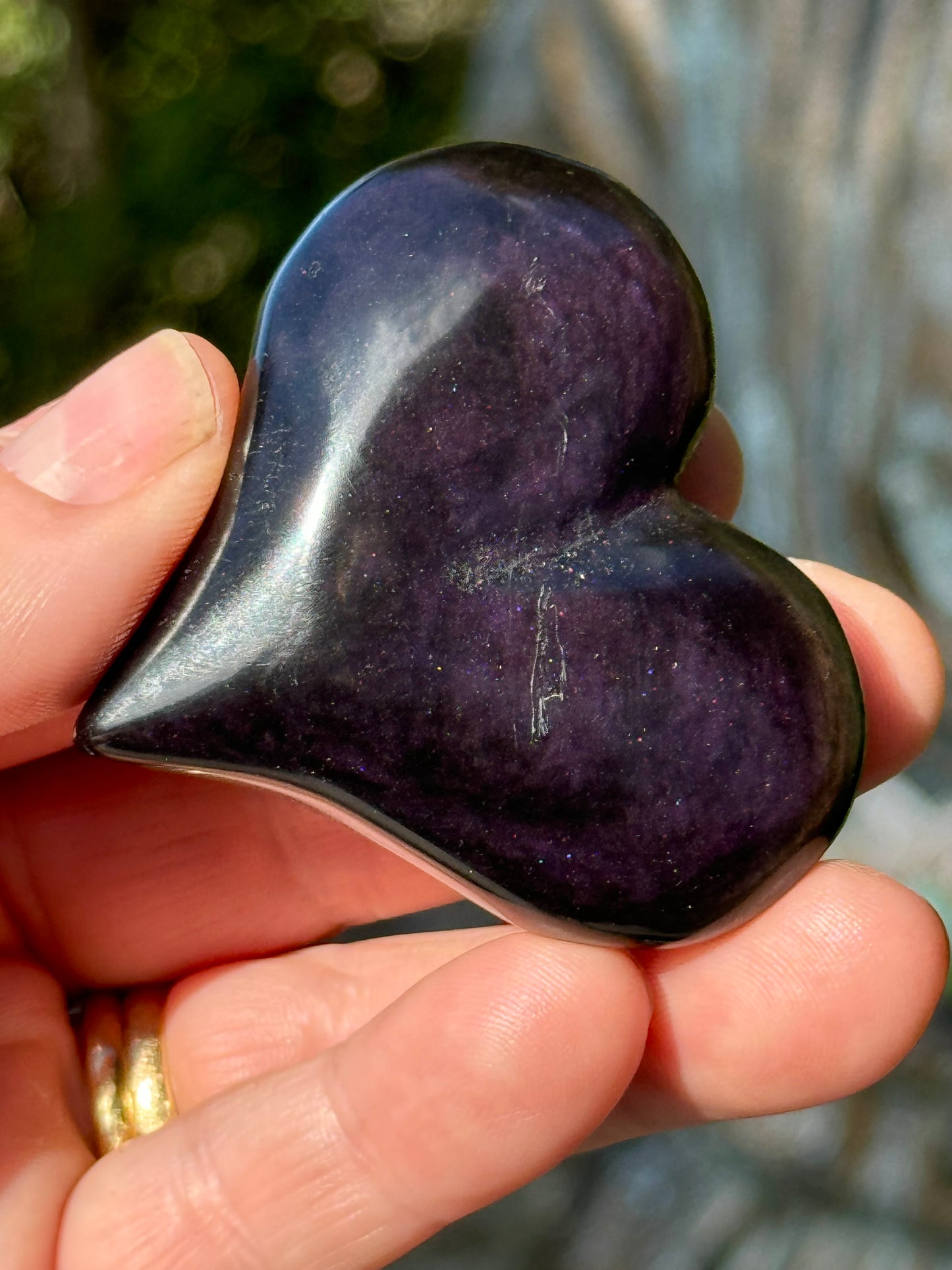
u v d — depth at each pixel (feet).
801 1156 0.68
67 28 1.94
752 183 0.72
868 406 0.70
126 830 0.59
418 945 0.57
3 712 0.51
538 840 0.45
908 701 0.53
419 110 2.23
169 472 0.47
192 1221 0.48
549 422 0.46
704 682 0.45
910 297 0.67
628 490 0.46
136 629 0.48
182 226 1.98
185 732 0.44
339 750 0.45
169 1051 0.57
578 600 0.45
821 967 0.48
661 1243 0.68
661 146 0.76
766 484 0.74
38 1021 0.56
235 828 0.59
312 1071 0.49
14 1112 0.52
